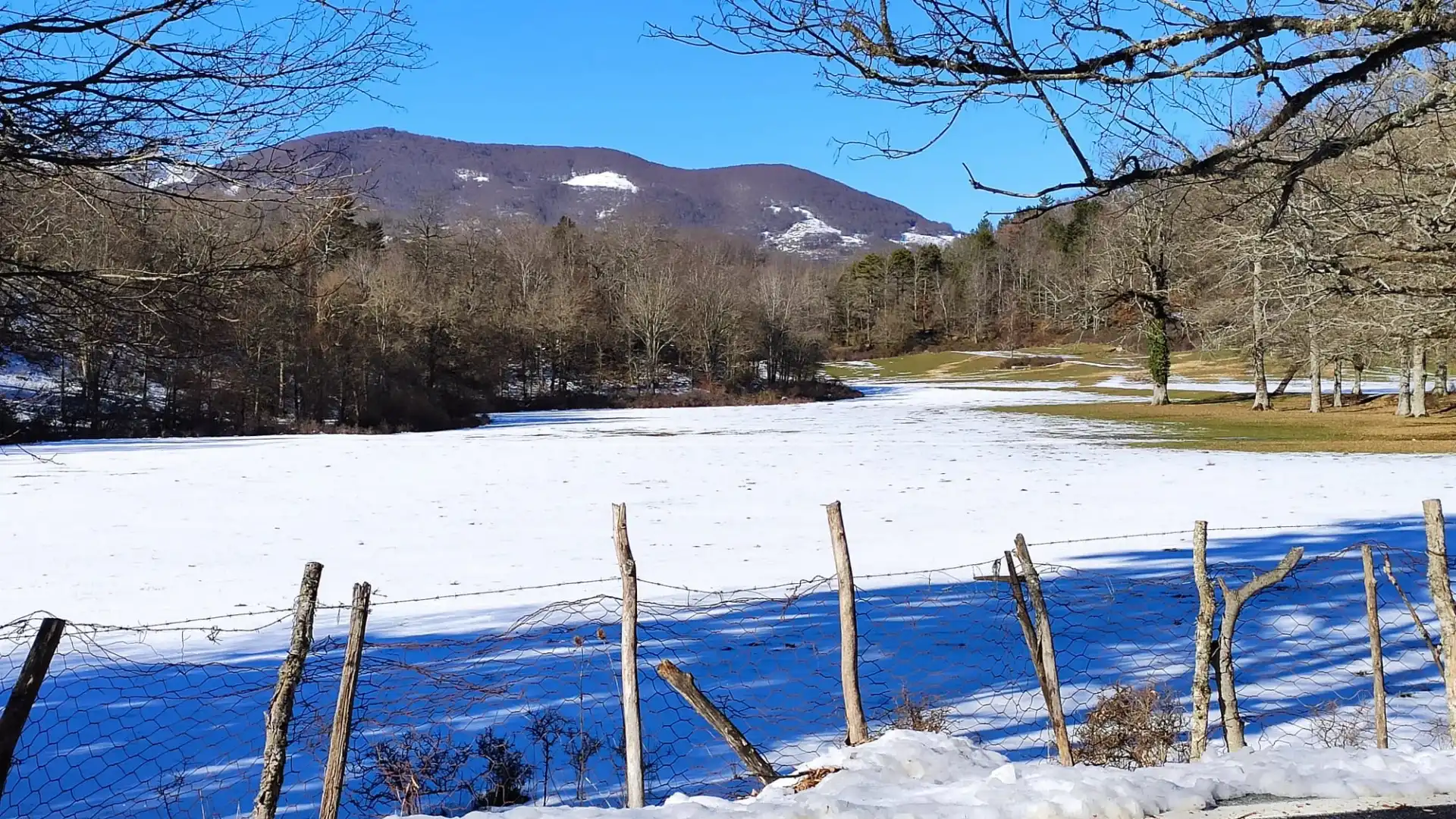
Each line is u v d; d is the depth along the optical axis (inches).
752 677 346.9
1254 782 185.0
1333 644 373.7
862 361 5142.7
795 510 830.5
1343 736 270.1
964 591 481.4
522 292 3725.4
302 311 1535.4
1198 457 1219.2
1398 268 370.9
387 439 1749.5
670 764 267.1
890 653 374.3
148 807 245.3
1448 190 314.2
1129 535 644.7
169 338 249.0
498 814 173.2
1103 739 249.3
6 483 1053.8
